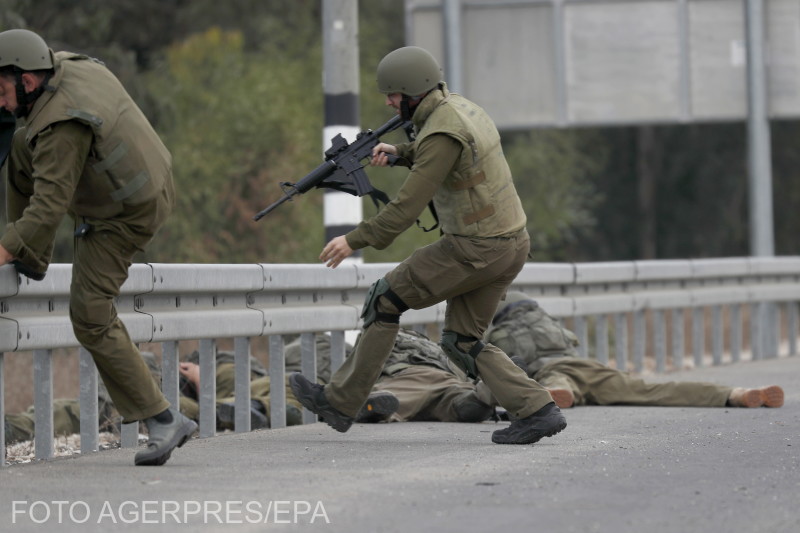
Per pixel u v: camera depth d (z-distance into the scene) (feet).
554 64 202.39
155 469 73.46
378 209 79.56
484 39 203.21
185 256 258.37
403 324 112.88
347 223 131.75
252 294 98.02
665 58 199.93
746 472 71.82
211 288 92.99
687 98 199.31
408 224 76.95
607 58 201.36
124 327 72.84
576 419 100.22
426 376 102.22
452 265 78.79
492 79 203.41
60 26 285.64
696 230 467.52
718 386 109.40
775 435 89.20
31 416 100.94
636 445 83.51
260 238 268.21
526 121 203.10
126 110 69.72
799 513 59.82
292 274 100.78
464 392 100.17
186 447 84.74
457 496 63.52
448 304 82.12
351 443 86.33
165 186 71.26
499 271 79.15
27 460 89.45
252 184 268.21
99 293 70.74
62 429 102.22
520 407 82.53
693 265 157.58
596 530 55.47
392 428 96.27
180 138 266.98
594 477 69.67
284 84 291.17
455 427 96.89
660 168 466.70
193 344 154.30
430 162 76.38
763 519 58.34
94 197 69.82
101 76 69.67
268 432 94.38
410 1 198.90
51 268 80.23
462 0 203.21
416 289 79.87
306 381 83.71
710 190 465.06
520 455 78.74
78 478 70.03
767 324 181.47
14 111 68.69
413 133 80.59
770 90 195.83
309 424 99.55
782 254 462.60
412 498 62.95
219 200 267.18
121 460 77.92
